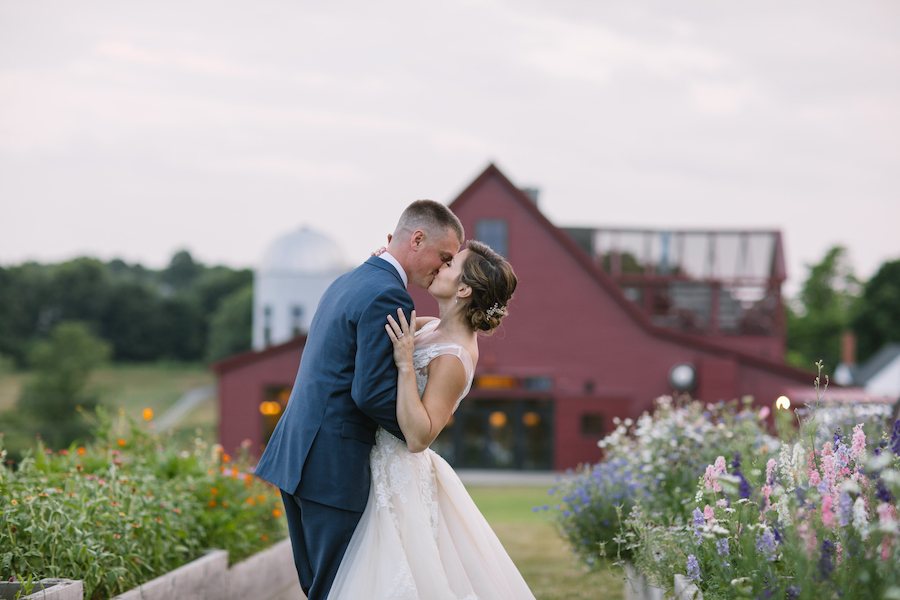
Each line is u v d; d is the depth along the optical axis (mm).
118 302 87875
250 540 6965
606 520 6363
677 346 28031
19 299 85000
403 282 4496
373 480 4406
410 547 4320
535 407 27859
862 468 4059
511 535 10992
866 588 3475
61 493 5223
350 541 4367
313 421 4328
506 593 4523
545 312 28219
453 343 4449
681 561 4785
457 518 4574
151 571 5551
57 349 61281
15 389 75938
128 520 5375
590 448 27672
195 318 89875
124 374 86250
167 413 75312
